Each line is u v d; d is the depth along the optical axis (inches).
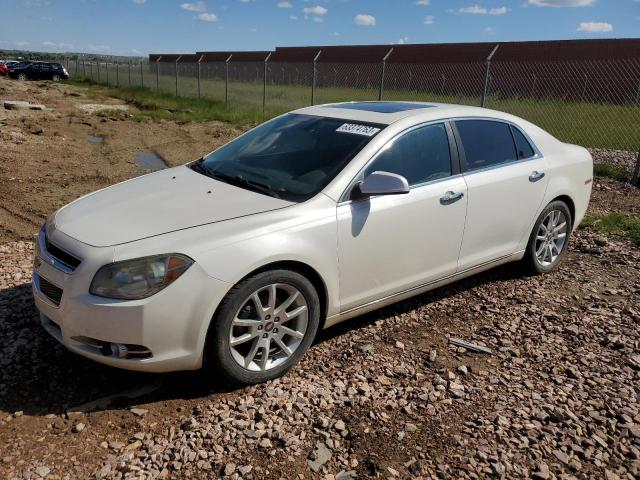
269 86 952.3
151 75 1301.7
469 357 145.2
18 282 176.2
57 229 128.3
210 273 115.5
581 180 203.8
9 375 128.0
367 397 125.3
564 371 139.6
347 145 148.3
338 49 1445.6
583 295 186.2
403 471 103.6
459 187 160.4
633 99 695.1
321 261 131.7
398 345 149.1
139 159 420.2
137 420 115.5
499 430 115.4
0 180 310.8
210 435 110.4
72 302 114.2
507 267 206.7
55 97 976.3
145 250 113.9
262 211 128.7
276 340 129.7
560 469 105.7
